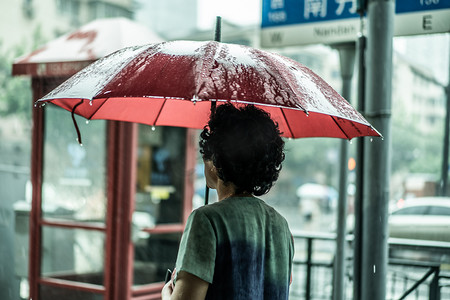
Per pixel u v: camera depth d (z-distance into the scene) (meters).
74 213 5.25
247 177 1.91
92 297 5.17
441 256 6.17
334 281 5.05
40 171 5.32
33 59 5.19
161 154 5.42
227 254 1.79
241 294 1.79
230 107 1.96
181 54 1.98
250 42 23.34
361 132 2.41
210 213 1.81
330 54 57.22
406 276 5.66
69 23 28.09
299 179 55.62
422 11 4.38
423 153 41.34
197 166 5.69
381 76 3.51
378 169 3.50
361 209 3.60
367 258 3.52
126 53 2.12
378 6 3.52
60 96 1.96
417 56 21.25
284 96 1.87
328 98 2.06
